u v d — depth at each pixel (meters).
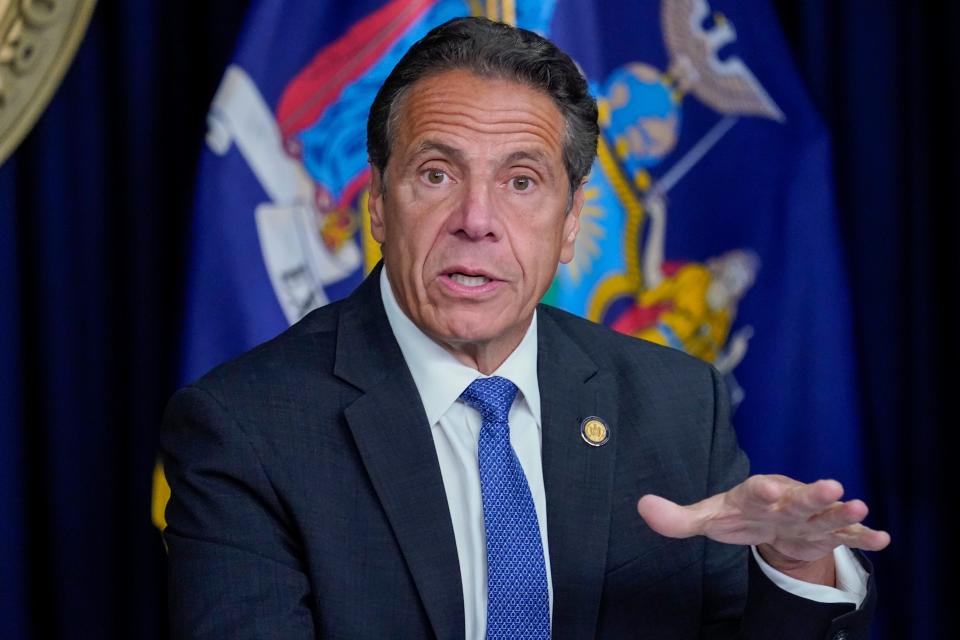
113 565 9.14
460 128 4.94
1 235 8.89
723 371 8.59
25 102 8.71
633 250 8.48
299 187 8.09
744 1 8.77
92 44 9.07
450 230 4.95
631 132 8.52
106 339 9.17
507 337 5.30
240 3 9.30
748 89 8.69
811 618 4.84
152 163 9.12
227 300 7.90
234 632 4.71
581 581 5.12
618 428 5.55
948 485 10.04
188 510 5.04
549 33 8.30
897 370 10.05
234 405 5.14
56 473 9.05
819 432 8.62
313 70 8.12
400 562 4.98
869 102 10.02
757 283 8.59
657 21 8.60
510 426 5.37
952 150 9.89
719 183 8.61
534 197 5.07
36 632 9.04
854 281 10.02
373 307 5.54
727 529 4.45
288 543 5.02
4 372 8.88
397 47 8.23
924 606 9.99
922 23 9.96
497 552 5.00
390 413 5.19
